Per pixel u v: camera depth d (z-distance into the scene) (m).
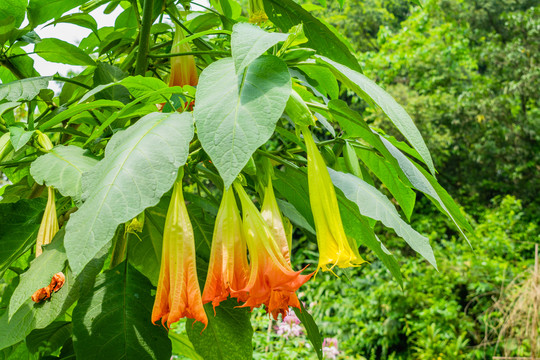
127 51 1.10
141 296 0.77
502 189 8.05
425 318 4.61
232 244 0.57
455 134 7.77
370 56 7.50
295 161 0.88
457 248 5.62
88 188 0.51
